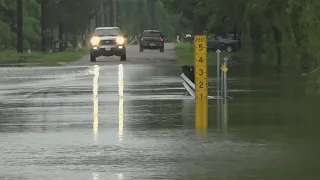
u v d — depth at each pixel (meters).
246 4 179.00
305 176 40.84
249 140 54.41
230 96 93.06
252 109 76.56
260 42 192.12
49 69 168.12
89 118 70.62
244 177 40.66
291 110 74.75
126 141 54.66
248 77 131.25
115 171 42.62
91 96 96.69
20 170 43.22
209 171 42.44
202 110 76.62
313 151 49.03
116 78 133.50
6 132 60.56
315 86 106.00
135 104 84.62
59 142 54.47
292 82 115.88
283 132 58.38
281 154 48.00
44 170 43.12
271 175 41.16
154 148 51.12
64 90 107.81
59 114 74.69
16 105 85.44
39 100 91.81
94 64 190.50
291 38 147.38
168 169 43.16
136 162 45.59
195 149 50.47
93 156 48.00
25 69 169.00
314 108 76.31
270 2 164.00
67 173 42.12
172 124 64.81
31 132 60.47
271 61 177.62
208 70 158.25
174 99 90.56
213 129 60.97
